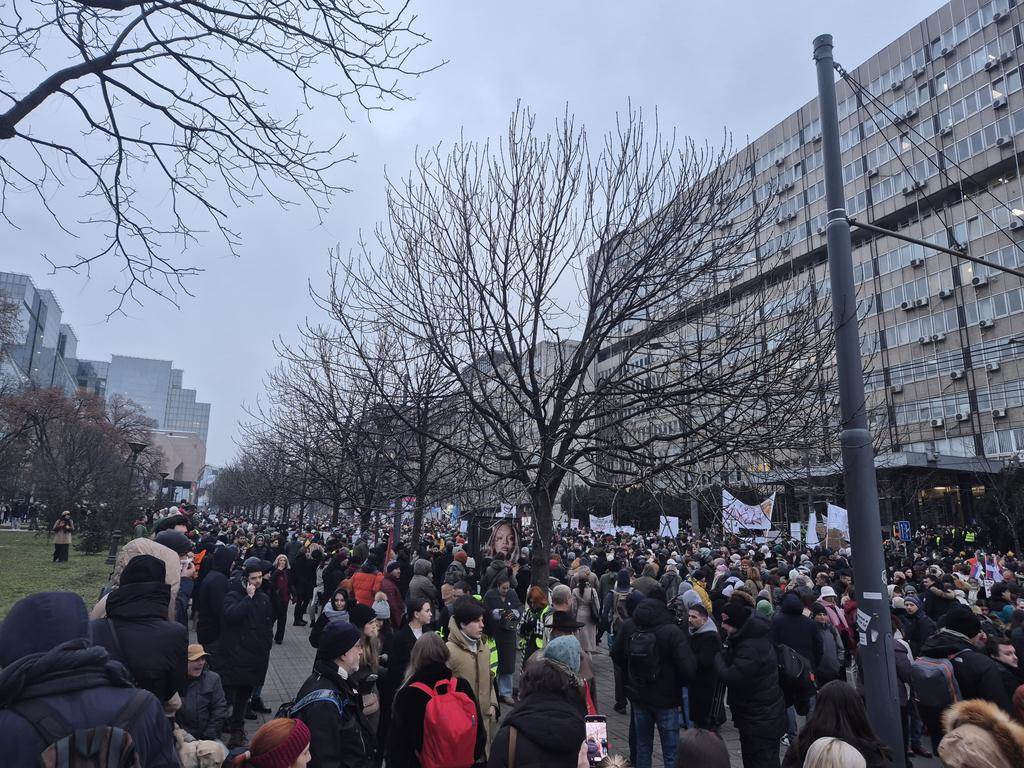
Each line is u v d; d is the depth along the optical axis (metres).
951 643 5.62
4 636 2.23
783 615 7.23
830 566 16.48
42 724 1.96
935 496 46.22
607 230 8.84
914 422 49.44
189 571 5.59
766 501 18.42
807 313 8.49
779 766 5.20
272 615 7.25
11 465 40.19
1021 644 6.76
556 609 6.12
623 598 8.52
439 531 26.48
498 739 3.16
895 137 53.38
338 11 5.31
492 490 11.48
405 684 3.93
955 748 2.65
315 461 19.47
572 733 3.10
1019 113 45.34
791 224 55.66
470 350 8.87
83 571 20.67
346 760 3.85
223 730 7.34
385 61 5.66
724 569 12.70
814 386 8.87
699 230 9.09
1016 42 45.84
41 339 101.06
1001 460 39.53
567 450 9.16
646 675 5.77
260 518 46.75
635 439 9.11
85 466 38.78
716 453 8.12
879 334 53.12
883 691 5.52
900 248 52.34
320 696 3.79
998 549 32.06
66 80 4.98
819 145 54.25
